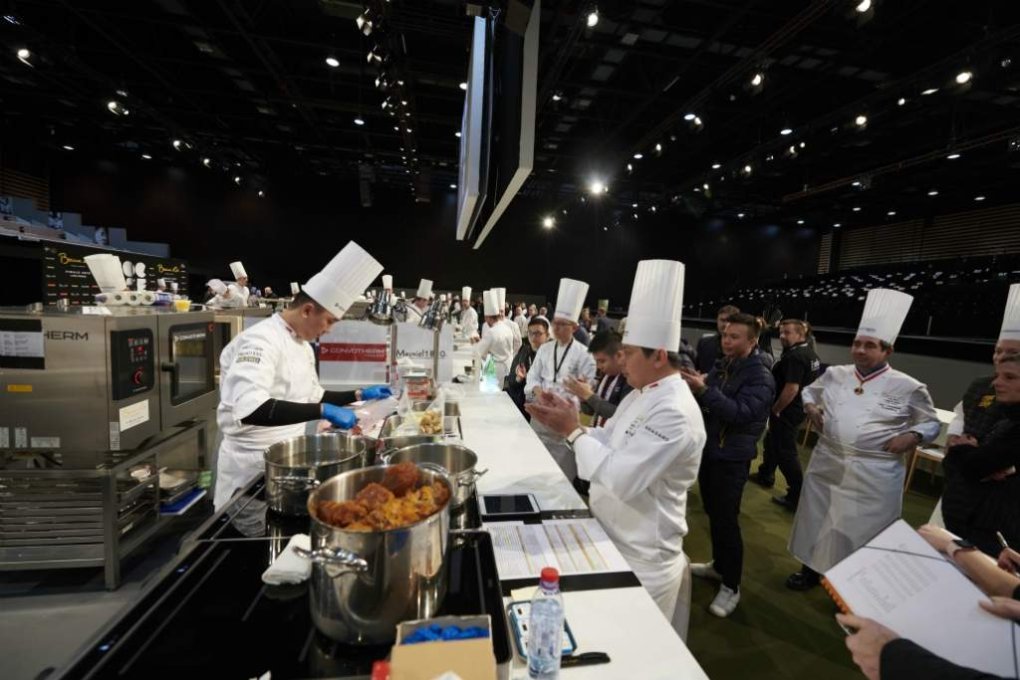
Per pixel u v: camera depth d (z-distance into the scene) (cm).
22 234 612
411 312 294
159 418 196
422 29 456
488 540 76
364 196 1099
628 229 1362
